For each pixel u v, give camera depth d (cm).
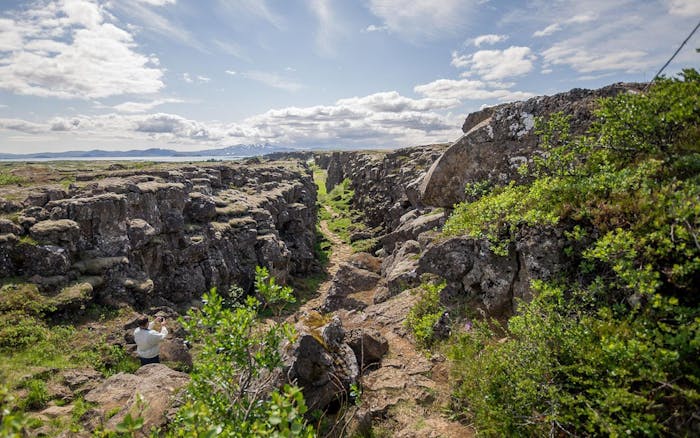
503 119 1118
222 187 4512
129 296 2111
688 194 486
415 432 600
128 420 396
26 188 2523
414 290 1019
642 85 902
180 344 1480
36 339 1503
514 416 490
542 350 519
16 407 1021
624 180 611
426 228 1800
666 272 479
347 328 1044
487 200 959
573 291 599
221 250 3186
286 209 4809
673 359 396
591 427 423
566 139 905
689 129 607
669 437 392
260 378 657
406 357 826
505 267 834
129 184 2666
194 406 480
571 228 670
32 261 1852
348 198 8394
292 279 3944
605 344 455
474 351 671
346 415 656
